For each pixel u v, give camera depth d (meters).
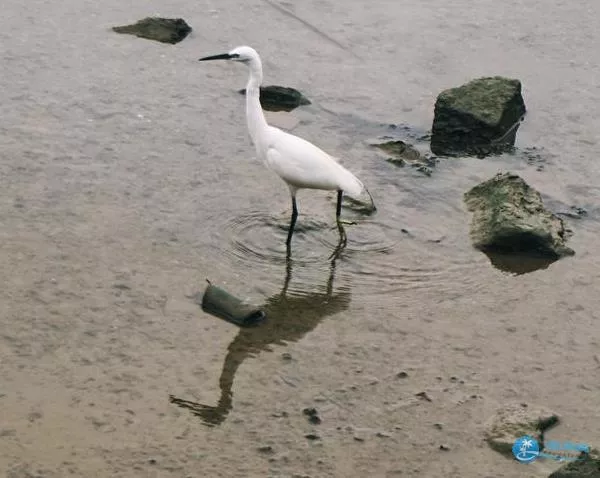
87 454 8.22
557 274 11.38
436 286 11.01
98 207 11.77
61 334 9.64
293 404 9.05
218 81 15.39
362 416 8.97
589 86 16.41
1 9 17.19
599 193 13.26
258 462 8.30
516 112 14.90
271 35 17.30
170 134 13.61
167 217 11.73
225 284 10.66
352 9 18.75
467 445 8.71
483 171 13.62
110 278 10.54
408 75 16.34
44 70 15.09
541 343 10.21
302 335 10.00
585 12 19.45
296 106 14.91
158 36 16.59
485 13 19.06
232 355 9.62
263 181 12.71
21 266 10.58
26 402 8.73
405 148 13.90
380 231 11.92
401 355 9.84
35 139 13.11
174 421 8.70
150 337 9.73
